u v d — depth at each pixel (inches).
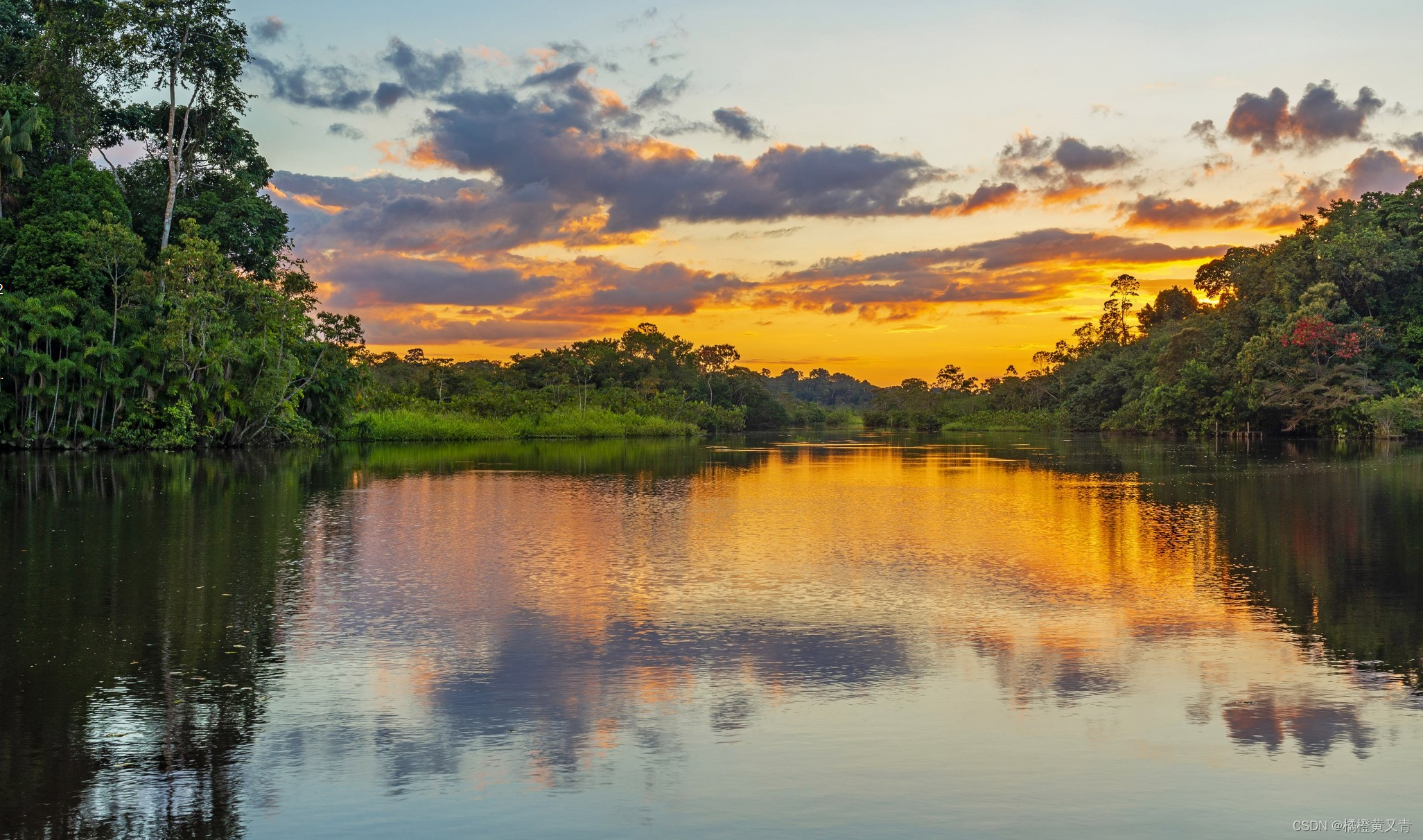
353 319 2950.3
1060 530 1035.9
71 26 2461.9
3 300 2092.8
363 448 2815.0
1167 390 4089.6
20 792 352.5
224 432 2497.5
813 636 569.6
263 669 499.2
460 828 327.0
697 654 528.7
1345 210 3747.5
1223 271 5812.0
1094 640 559.8
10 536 936.3
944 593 691.4
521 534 998.4
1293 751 389.7
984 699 453.7
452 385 4581.7
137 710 435.8
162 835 320.8
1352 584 716.7
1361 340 3193.9
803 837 321.7
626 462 2311.8
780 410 6860.2
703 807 342.3
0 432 2187.5
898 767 376.5
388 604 650.8
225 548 880.3
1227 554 861.2
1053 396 6195.9
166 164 2699.3
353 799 347.6
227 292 2527.1
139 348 2278.5
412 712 434.6
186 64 2573.8
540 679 483.8
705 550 891.4
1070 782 362.9
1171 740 402.3
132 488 1411.2
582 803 344.8
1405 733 408.2
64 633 568.7
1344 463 2087.8
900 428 6825.8
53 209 2277.3
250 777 366.0
